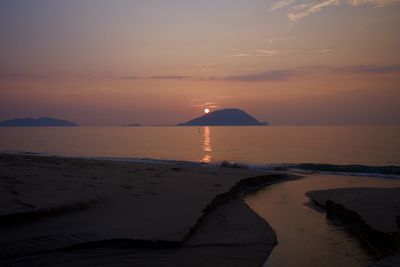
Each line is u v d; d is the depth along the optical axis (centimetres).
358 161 3759
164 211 1130
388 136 9375
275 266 804
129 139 8681
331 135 10550
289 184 2180
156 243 856
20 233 859
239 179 1975
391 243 858
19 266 722
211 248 880
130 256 798
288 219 1257
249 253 859
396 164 3484
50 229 897
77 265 740
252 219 1184
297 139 8381
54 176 1476
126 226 953
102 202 1182
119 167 2072
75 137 9569
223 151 5103
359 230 1045
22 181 1296
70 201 1092
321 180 2364
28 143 6644
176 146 6178
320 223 1200
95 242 838
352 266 812
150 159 3603
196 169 2378
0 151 4478
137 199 1269
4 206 971
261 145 6369
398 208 1198
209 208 1264
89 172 1728
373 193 1545
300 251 909
